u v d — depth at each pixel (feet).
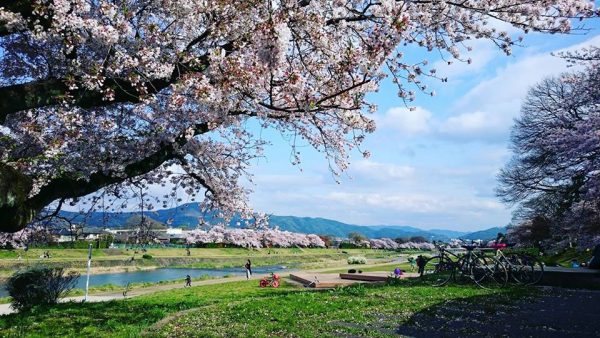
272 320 29.04
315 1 25.35
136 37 25.13
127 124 32.04
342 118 27.94
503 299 34.45
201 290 78.69
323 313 30.99
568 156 71.92
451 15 29.25
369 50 21.15
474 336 22.94
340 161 34.27
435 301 34.45
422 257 56.80
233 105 27.61
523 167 107.24
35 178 23.72
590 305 31.60
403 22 20.85
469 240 48.47
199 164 35.73
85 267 192.34
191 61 23.93
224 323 28.50
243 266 249.75
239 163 38.75
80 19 21.21
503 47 29.89
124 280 160.97
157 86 25.17
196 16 24.98
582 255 98.78
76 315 35.60
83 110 28.27
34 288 46.83
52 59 26.04
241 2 23.34
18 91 20.76
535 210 128.77
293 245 368.48
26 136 27.43
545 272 42.37
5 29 21.17
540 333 23.18
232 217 38.34
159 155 29.66
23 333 28.27
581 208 79.20
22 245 35.70
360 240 517.96
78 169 28.32
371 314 30.09
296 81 21.36
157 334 25.98
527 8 27.68
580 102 88.33
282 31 19.19
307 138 34.91
